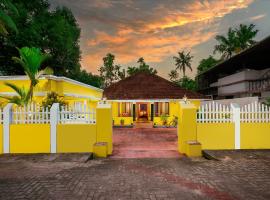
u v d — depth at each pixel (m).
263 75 25.67
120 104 27.81
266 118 11.41
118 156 10.59
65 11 32.75
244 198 5.70
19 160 9.51
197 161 9.46
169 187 6.48
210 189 6.30
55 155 10.31
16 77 16.08
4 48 24.56
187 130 11.17
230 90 32.62
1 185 6.65
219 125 11.28
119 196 5.87
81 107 11.60
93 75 45.88
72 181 6.99
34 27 23.72
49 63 28.31
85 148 10.94
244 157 9.74
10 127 10.86
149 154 11.00
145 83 29.58
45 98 14.55
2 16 11.53
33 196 5.87
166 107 27.92
